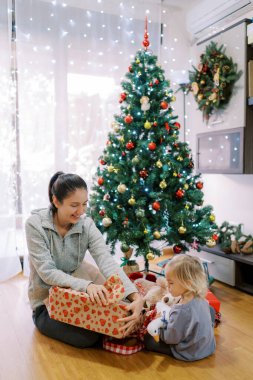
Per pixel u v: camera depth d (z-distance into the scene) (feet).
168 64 11.43
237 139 8.51
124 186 7.24
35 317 6.14
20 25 9.04
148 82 7.64
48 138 9.57
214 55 8.79
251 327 6.40
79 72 9.92
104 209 7.55
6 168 9.01
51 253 5.94
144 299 6.18
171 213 7.43
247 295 7.95
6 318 6.81
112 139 7.98
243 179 9.89
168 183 7.45
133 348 5.49
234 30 8.39
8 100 8.96
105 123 10.23
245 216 9.89
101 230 7.72
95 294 5.10
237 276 8.33
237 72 8.39
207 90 9.11
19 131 9.26
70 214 5.66
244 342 5.87
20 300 7.70
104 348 5.64
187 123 11.77
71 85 9.86
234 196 10.25
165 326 5.31
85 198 5.66
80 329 5.59
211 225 7.82
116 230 7.43
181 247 7.78
